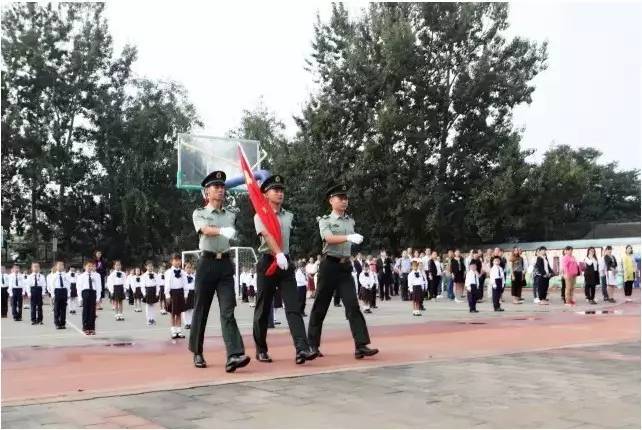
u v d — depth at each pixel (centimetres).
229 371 790
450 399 615
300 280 1719
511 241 4250
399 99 3825
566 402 600
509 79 3872
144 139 4453
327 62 4059
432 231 3825
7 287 2158
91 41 4459
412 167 3769
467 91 3819
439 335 1221
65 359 966
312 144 4044
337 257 906
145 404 603
